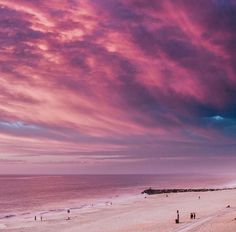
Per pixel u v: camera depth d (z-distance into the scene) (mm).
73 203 177625
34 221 106875
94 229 80250
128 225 80062
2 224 103125
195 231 59469
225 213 80000
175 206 116812
